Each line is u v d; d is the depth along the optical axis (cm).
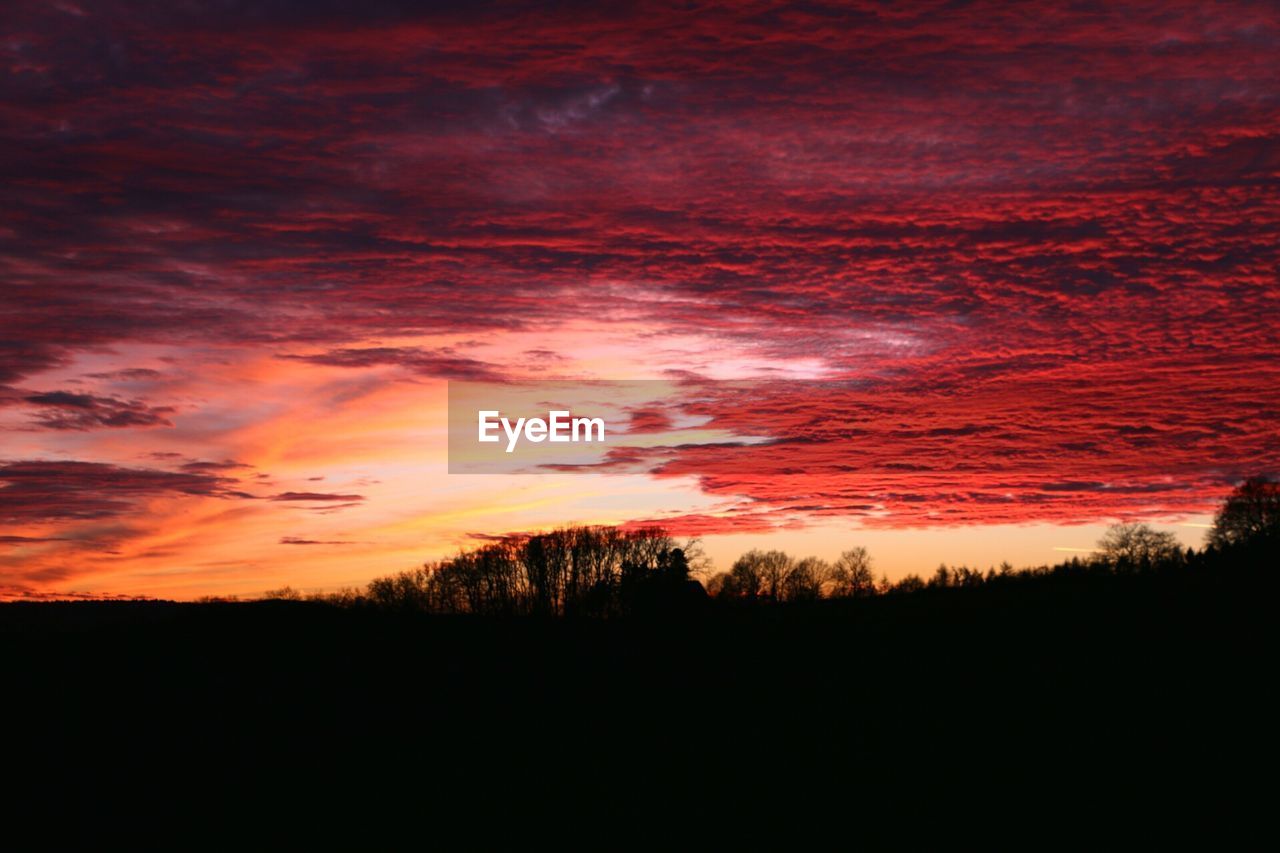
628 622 6575
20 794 3222
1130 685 4141
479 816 2917
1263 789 2923
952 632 5684
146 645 5362
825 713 3931
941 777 3098
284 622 5975
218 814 3022
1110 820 2706
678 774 3219
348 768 3416
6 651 5166
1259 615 5288
